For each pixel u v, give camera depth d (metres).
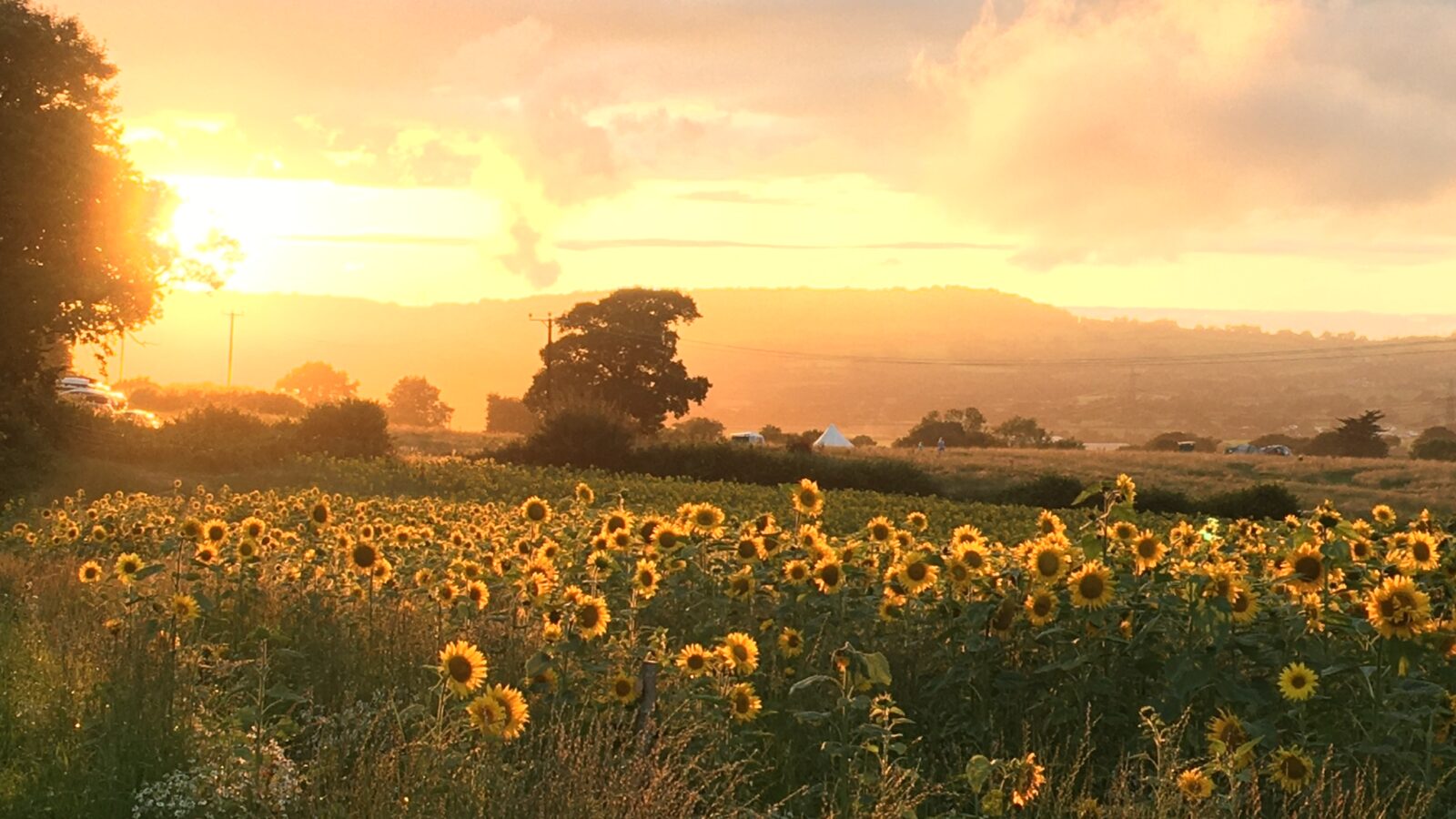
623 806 6.24
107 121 40.41
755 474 54.06
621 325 101.94
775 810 6.91
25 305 37.31
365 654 9.43
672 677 7.76
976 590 8.37
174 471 40.44
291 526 17.39
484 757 6.44
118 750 7.46
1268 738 6.86
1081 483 51.59
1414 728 7.04
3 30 37.19
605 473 48.09
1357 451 138.25
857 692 7.97
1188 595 7.58
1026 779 6.11
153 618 9.72
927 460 78.62
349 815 6.37
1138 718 7.41
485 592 9.84
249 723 7.36
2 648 10.09
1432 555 8.31
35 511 23.81
